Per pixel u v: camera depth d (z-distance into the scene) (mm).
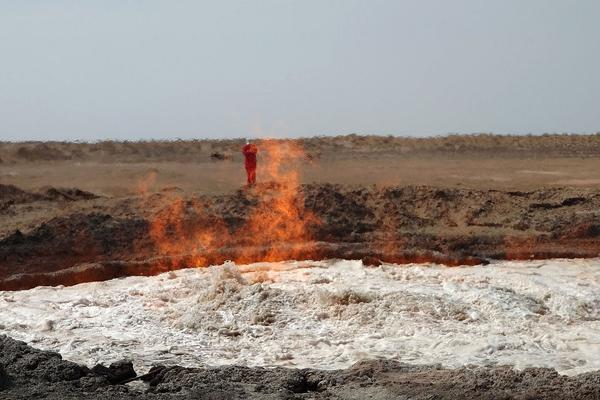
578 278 23562
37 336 17828
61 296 21641
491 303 19797
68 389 12352
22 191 33781
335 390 12797
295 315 19172
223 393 12359
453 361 16031
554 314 19859
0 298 21234
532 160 55812
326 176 46688
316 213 30094
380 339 17688
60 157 57125
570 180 43031
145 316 19578
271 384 13008
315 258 26547
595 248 28016
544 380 12820
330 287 21000
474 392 12289
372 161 56375
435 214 31484
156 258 25844
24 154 56156
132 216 28984
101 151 60375
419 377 13383
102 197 34969
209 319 18875
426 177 45156
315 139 70812
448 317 19172
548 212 31594
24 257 25531
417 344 17266
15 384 12508
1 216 29453
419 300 19703
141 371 15172
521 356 16484
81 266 24703
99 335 18031
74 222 27422
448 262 26203
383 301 19719
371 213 31016
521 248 27875
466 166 51812
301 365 16000
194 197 30500
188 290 21578
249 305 19438
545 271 24609
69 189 35156
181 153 61625
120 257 26484
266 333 18188
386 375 13617
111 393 12250
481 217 31188
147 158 58250
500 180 43188
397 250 27156
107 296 21312
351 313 19141
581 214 30688
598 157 58250
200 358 16422
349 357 16375
